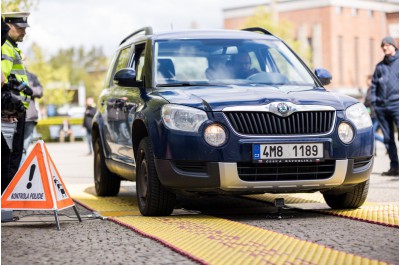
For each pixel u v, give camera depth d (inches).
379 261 217.2
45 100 3791.8
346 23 4079.7
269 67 370.3
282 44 393.7
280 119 312.0
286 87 348.5
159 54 368.8
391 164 557.0
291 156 310.8
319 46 4047.7
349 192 340.2
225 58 370.6
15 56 372.2
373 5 4173.2
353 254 230.1
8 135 322.0
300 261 219.8
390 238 261.0
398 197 408.5
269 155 308.5
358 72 4151.1
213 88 339.3
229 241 256.8
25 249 248.5
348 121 322.0
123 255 234.4
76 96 4055.1
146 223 306.7
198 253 234.4
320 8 4033.0
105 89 444.5
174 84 352.5
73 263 222.2
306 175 315.6
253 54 376.2
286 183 312.2
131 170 366.6
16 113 319.9
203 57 369.4
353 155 321.4
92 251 242.7
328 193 337.7
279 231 281.9
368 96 802.2
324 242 254.7
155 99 331.9
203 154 307.7
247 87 341.4
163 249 244.7
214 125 308.5
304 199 401.7
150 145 327.9
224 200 402.9
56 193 301.6
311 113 316.5
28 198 300.5
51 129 2105.1
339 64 4065.0
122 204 393.7
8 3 834.2
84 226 303.0
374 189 455.8
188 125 311.0
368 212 333.1
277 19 4143.7
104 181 435.5
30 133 522.0
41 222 316.2
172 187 317.4
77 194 460.8
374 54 4210.1
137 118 340.5
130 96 367.9
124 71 361.1
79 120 2166.6
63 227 300.8
